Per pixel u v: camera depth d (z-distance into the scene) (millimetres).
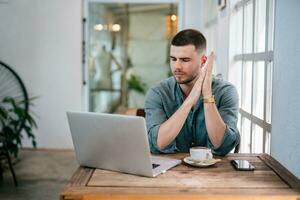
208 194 1260
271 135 2027
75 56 4945
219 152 1775
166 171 1513
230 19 3107
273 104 1995
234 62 3121
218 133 1728
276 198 1257
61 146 5070
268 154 1960
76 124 1525
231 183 1374
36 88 5008
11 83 5008
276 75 1954
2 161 4176
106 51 6352
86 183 1373
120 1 4973
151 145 1755
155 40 6926
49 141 5078
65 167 4223
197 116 1888
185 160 1629
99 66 5898
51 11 4883
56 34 4918
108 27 6434
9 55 4961
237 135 1803
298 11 1780
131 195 1260
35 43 4941
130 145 1426
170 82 1976
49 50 4945
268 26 2203
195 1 4965
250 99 2668
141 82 7102
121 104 7074
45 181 3711
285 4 1860
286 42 1858
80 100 5004
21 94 5012
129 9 6441
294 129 1819
